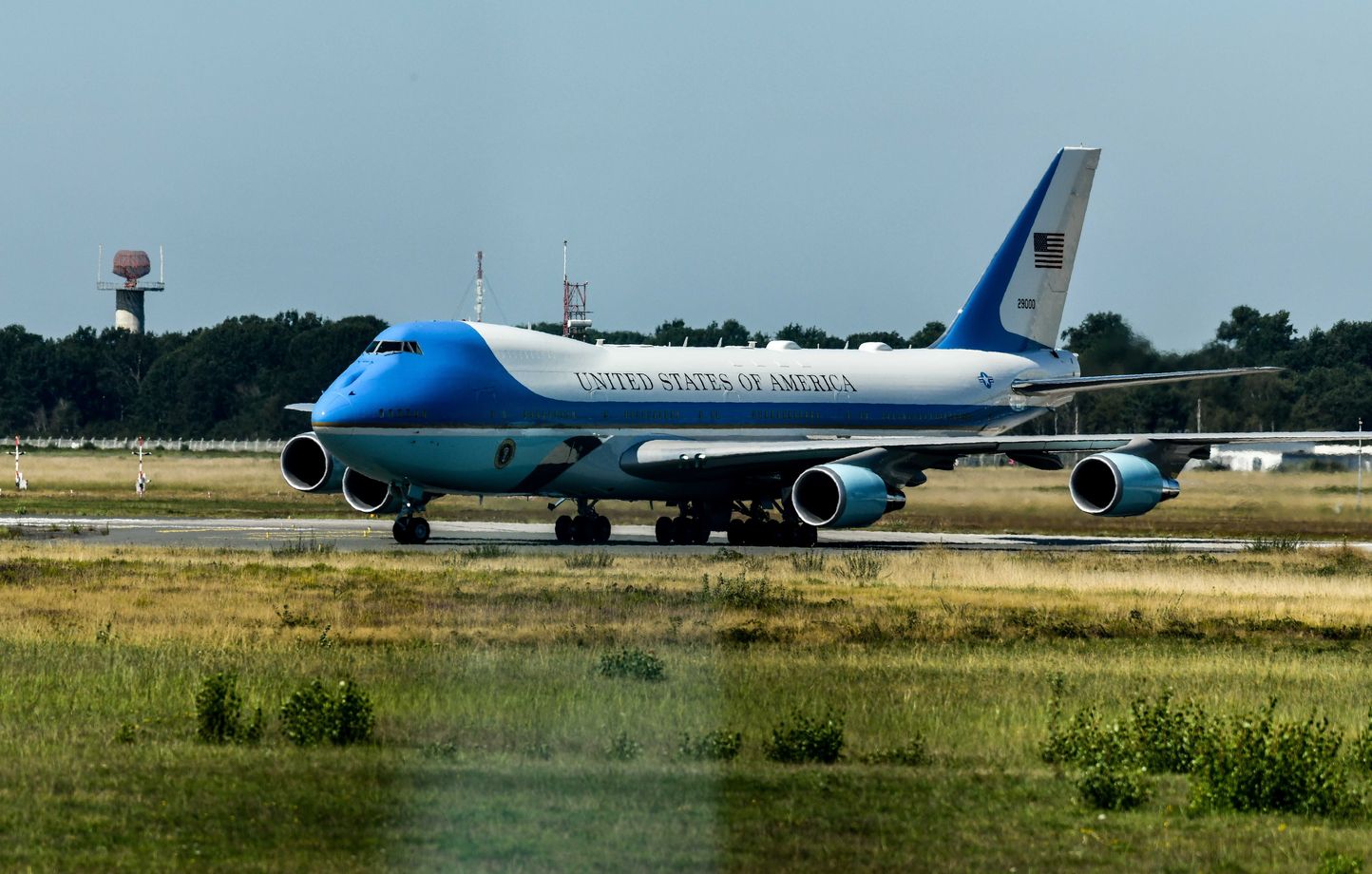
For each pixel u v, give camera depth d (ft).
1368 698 255.70
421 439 517.55
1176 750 208.95
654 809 176.76
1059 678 262.06
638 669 263.49
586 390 555.69
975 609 360.07
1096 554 531.09
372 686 249.34
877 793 185.98
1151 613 360.28
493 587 385.91
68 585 385.50
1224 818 180.24
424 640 299.99
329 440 513.04
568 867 155.84
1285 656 301.43
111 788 181.78
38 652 279.28
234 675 238.27
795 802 181.16
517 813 174.29
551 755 204.95
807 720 213.66
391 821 170.60
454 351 531.50
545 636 307.99
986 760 207.51
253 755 200.95
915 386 654.12
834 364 639.76
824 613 346.74
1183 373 636.07
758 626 321.52
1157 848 165.78
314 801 177.58
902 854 161.68
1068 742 206.80
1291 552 548.72
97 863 154.30
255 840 162.71
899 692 252.83
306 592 374.22
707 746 207.51
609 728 221.87
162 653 279.08
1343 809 183.52
